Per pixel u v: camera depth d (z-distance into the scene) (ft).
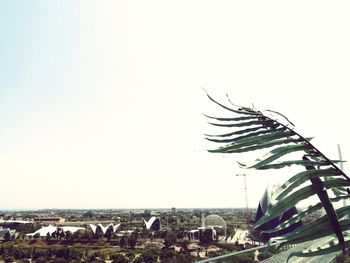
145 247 301.63
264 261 34.37
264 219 6.02
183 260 157.07
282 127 7.01
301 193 6.18
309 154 6.71
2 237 397.19
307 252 6.11
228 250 191.21
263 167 6.28
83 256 279.08
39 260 267.80
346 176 6.46
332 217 6.10
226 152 6.77
